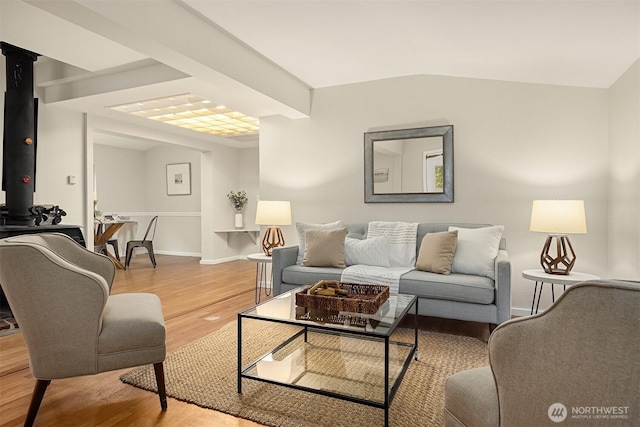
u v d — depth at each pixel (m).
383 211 4.02
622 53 2.47
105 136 7.01
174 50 2.51
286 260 3.62
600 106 3.23
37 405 1.70
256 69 3.34
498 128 3.56
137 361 1.82
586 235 3.27
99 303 1.76
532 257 3.44
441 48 2.92
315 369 2.13
